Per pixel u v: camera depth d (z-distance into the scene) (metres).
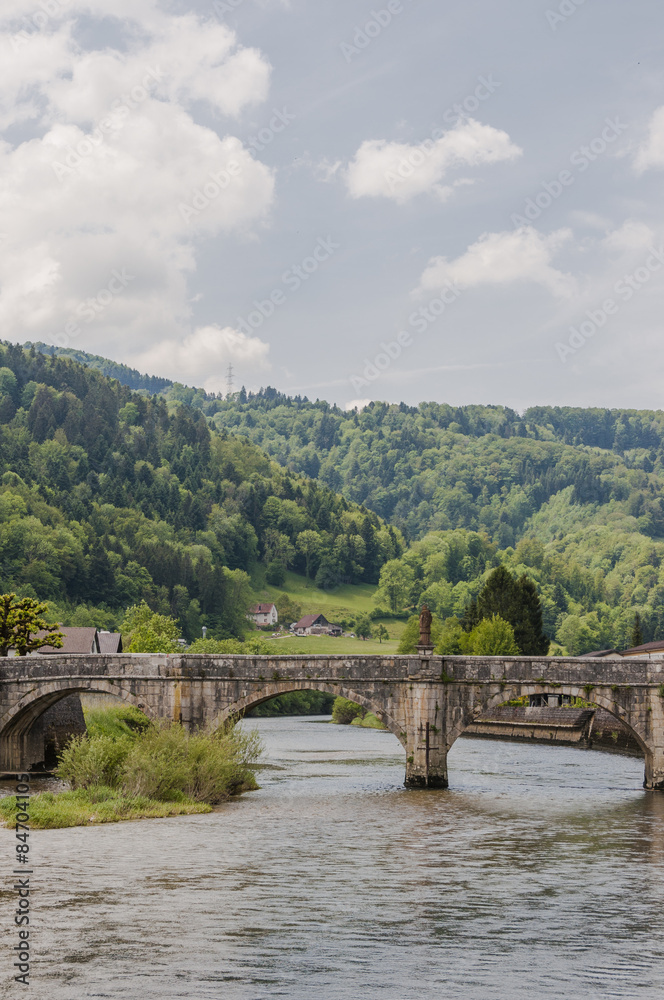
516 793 64.81
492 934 32.59
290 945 31.27
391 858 43.84
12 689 70.50
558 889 38.44
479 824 52.84
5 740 72.12
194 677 67.44
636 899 36.97
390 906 35.72
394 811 57.00
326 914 34.62
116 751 60.84
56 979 28.25
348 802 60.38
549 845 47.09
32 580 197.38
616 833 50.28
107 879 39.19
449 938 32.16
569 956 30.53
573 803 60.44
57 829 50.59
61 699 79.44
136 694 68.31
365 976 28.72
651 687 65.25
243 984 28.03
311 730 135.75
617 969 29.42
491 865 42.66
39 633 120.38
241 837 48.50
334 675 66.81
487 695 65.88
